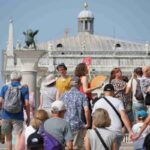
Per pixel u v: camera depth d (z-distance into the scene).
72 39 158.00
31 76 48.78
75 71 26.78
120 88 28.47
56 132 21.75
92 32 168.38
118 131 23.30
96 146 20.41
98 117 20.50
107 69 150.25
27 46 52.59
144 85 28.58
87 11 170.38
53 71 141.25
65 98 24.75
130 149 30.30
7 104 26.12
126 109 28.69
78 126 24.61
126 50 152.38
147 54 152.38
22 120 26.50
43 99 28.50
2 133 28.72
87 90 26.38
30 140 18.05
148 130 24.75
